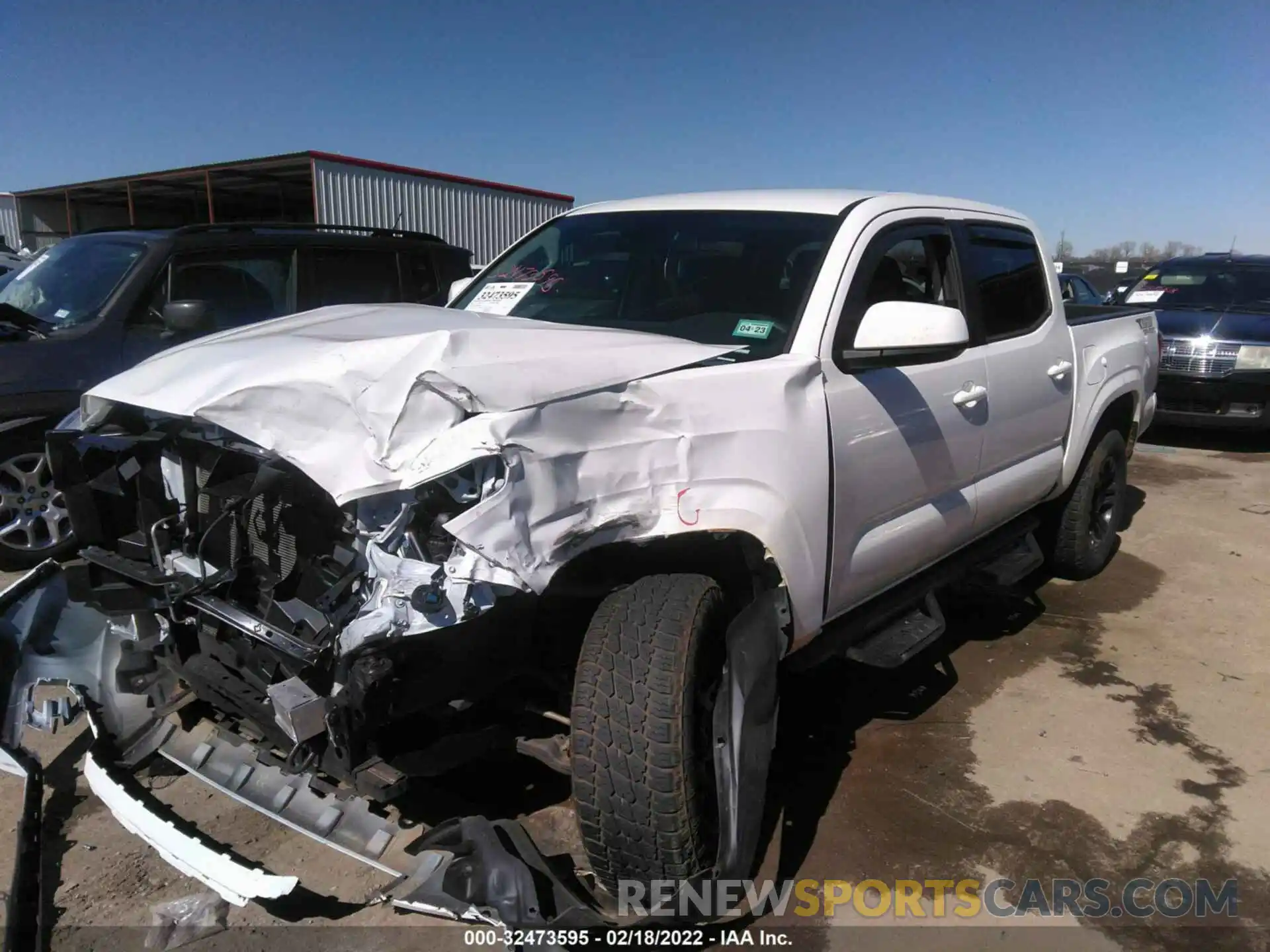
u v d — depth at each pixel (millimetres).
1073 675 4145
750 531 2500
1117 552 5883
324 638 2133
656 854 2221
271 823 2881
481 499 1998
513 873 2104
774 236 3273
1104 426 5023
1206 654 4391
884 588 3375
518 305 3590
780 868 2791
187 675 2631
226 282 5637
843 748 3475
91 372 4949
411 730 2303
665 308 3242
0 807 2926
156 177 20906
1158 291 10375
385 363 2172
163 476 2699
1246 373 8617
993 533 4273
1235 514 6816
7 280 6039
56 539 4930
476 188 20266
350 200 18125
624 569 2459
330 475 2041
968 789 3232
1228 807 3162
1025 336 4090
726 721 2352
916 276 3492
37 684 2975
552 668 2504
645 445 2291
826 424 2803
